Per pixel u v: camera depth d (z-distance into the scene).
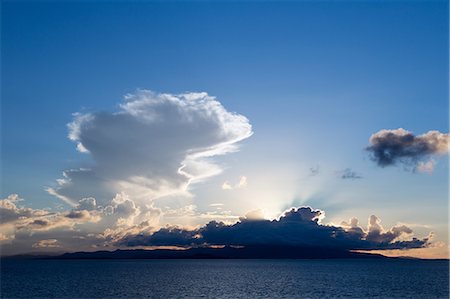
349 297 94.69
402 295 99.31
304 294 99.62
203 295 97.38
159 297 93.88
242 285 123.00
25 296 97.00
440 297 96.00
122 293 101.75
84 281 137.25
